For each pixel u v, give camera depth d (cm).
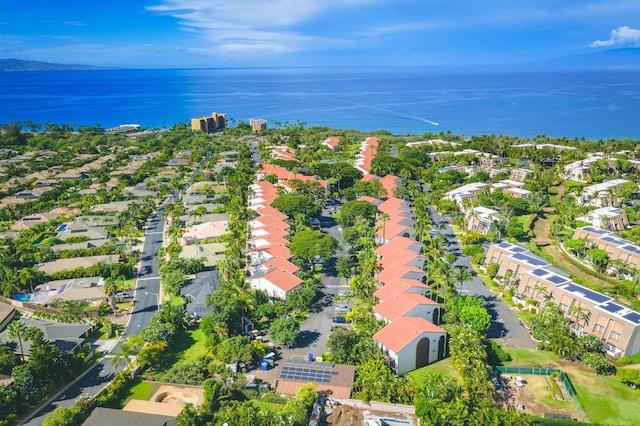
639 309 13388
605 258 16100
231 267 14975
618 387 10538
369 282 13862
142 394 10094
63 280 15562
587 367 11225
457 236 19775
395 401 9706
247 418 8731
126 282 15812
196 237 18900
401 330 11269
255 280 14625
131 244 18788
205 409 9312
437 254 16050
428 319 12481
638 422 9462
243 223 19788
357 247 18262
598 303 12556
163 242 19512
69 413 8925
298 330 12169
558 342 11588
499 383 10594
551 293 13675
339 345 10969
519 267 15200
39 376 9938
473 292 15112
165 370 10994
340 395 9888
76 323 12850
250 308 12975
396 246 16812
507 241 18712
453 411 8794
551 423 9075
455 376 10681
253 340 12219
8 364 10681
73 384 10556
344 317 13275
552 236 19212
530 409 9800
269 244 17375
